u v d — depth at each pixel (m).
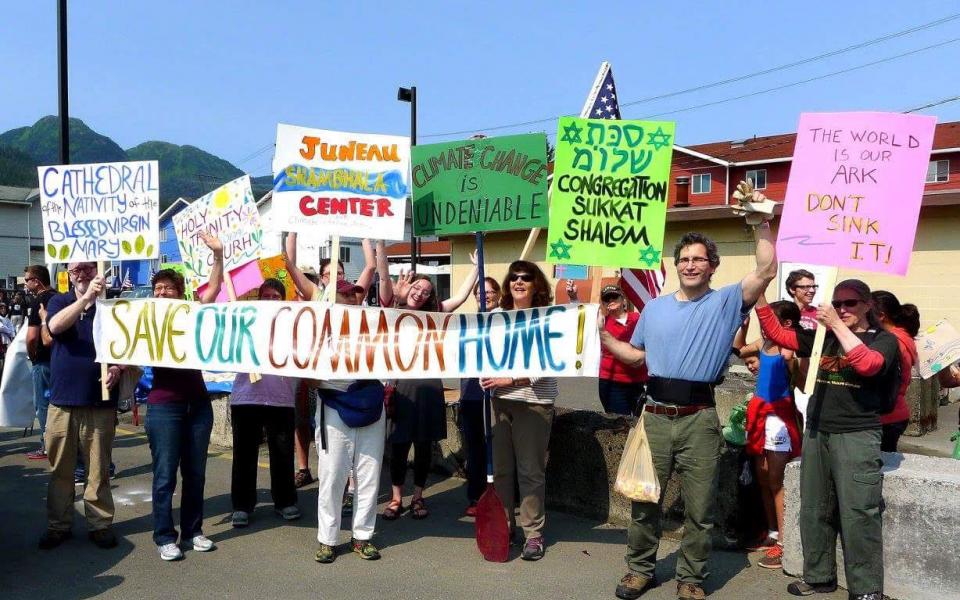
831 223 4.40
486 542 5.12
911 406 9.38
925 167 4.23
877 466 4.20
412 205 5.61
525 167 5.29
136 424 9.92
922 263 12.69
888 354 4.12
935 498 4.20
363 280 6.14
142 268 20.73
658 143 4.80
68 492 5.35
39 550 5.25
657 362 4.45
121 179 5.50
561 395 12.69
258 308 5.14
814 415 4.36
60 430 5.21
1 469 7.73
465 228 5.48
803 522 4.44
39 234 50.78
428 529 5.82
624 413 6.34
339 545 5.38
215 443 8.75
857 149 4.38
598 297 4.86
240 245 7.72
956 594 4.12
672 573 4.84
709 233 15.05
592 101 6.51
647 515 4.47
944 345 6.09
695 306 4.36
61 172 5.56
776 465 5.04
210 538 5.55
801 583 4.49
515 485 6.30
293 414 6.04
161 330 5.19
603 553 5.22
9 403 8.41
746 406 5.38
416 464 6.10
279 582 4.68
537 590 4.57
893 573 4.34
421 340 5.09
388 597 4.45
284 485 5.99
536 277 5.28
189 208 8.02
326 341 5.08
